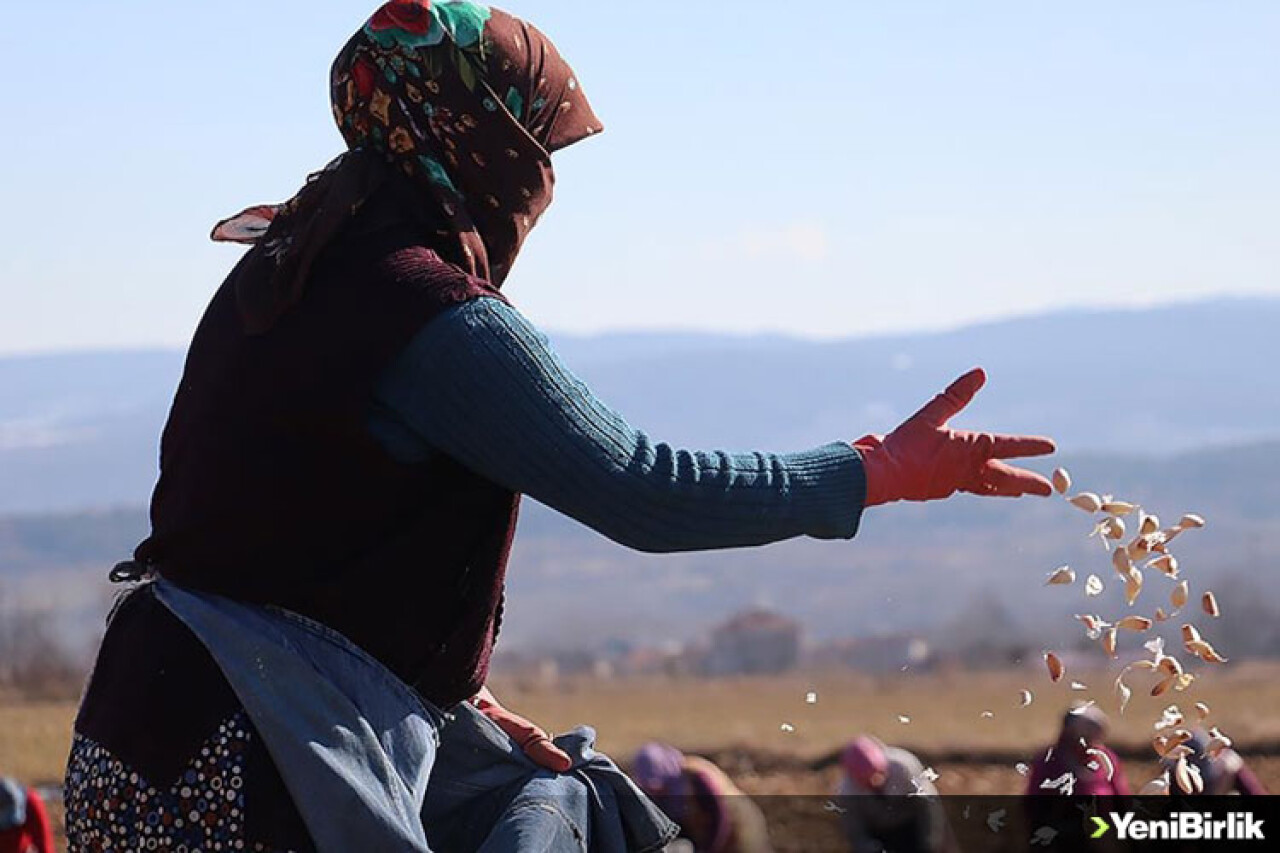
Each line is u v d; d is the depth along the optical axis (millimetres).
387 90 4285
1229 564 135375
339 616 4168
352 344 4082
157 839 4074
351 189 4195
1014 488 4250
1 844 13688
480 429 4039
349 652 4180
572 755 4793
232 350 4215
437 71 4270
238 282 4266
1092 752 6062
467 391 4035
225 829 4059
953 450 4211
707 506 4086
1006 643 81062
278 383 4125
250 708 4070
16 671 63031
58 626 69250
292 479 4129
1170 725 5340
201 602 4188
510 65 4344
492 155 4320
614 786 4793
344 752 4082
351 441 4102
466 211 4348
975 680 57969
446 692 4336
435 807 4648
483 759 4688
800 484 4145
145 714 4121
